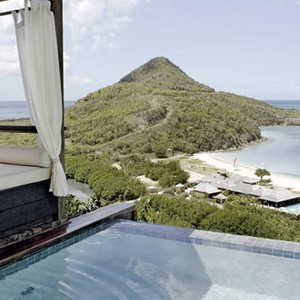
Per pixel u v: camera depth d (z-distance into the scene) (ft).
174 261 11.73
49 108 12.34
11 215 11.44
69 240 12.64
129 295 9.83
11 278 10.53
